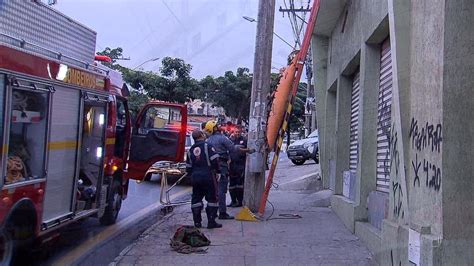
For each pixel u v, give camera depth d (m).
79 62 7.36
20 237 5.90
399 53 5.37
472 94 4.37
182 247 7.26
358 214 8.20
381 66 7.84
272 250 7.22
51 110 6.34
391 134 6.08
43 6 6.30
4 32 5.44
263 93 9.91
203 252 7.14
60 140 6.71
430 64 4.69
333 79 12.88
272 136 10.06
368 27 7.62
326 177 14.59
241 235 8.27
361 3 8.40
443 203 4.32
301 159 24.45
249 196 10.08
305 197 13.20
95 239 8.41
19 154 5.67
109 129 8.92
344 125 11.09
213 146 8.97
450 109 4.36
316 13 9.83
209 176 8.85
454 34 4.38
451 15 4.38
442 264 4.28
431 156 4.59
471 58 4.38
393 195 5.92
